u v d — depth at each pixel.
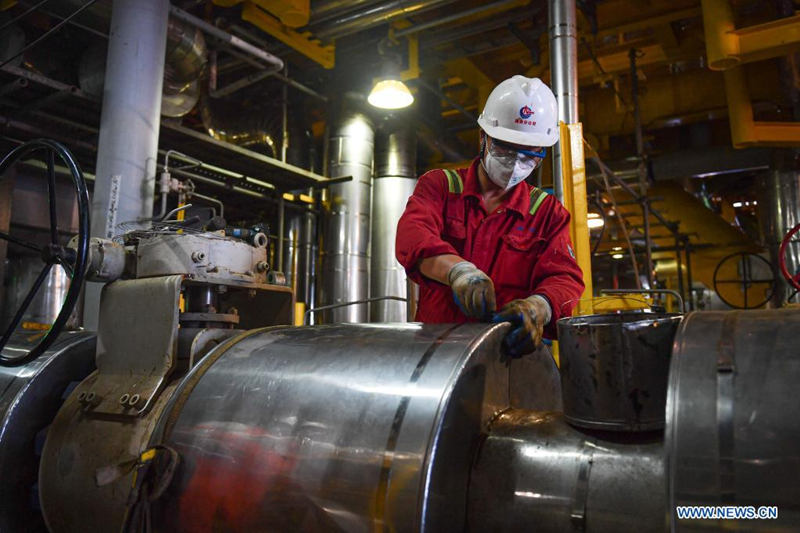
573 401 0.92
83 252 1.32
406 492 0.82
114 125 3.65
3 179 5.04
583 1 4.94
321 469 0.91
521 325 1.07
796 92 5.71
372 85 6.32
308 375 1.03
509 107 1.43
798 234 6.61
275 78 6.50
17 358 1.43
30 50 4.70
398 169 6.86
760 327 0.76
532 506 0.87
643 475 0.81
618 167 7.18
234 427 1.03
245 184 6.27
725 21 4.33
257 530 0.94
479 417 0.98
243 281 1.48
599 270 12.49
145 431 1.18
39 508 1.47
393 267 6.70
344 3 4.96
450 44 5.73
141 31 3.77
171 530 1.02
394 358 0.99
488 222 1.49
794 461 0.64
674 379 0.75
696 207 8.44
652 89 7.08
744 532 0.64
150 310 1.32
